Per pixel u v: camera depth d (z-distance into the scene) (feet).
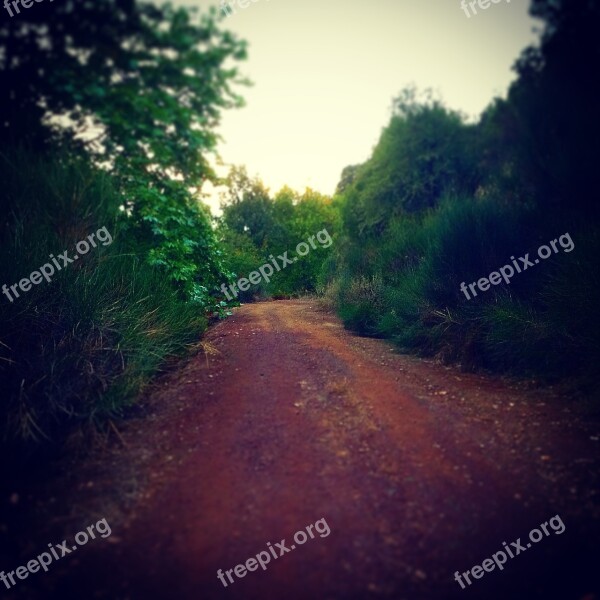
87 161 13.35
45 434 8.66
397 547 5.87
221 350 17.22
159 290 15.98
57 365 10.33
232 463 8.10
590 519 6.37
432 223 24.81
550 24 19.10
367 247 36.37
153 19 10.02
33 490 7.20
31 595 5.06
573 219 16.71
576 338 12.59
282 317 32.04
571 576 5.36
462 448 8.68
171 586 5.20
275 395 11.88
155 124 11.71
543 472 7.68
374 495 7.06
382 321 22.72
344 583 5.25
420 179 37.22
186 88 11.21
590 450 8.36
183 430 9.55
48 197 12.80
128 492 7.20
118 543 5.96
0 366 9.73
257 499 6.95
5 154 12.00
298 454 8.45
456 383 13.19
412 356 17.33
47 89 10.41
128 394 10.91
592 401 10.40
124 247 15.23
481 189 28.09
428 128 37.17
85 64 10.22
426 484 7.37
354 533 6.14
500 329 14.55
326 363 15.67
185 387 12.35
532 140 21.27
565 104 19.89
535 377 12.94
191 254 19.19
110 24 9.84
